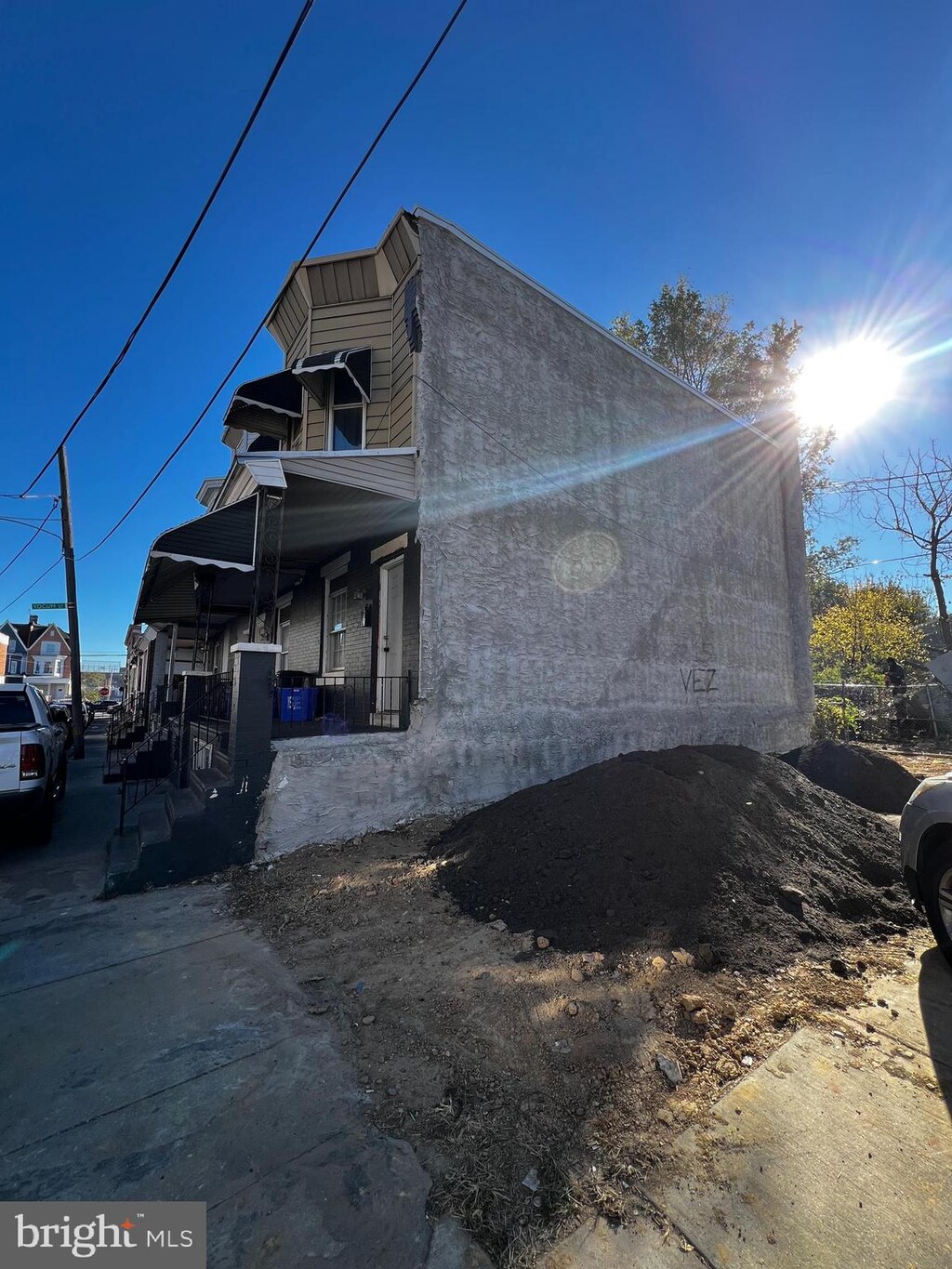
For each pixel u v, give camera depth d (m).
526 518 7.64
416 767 6.34
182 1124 2.34
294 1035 2.93
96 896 4.87
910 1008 3.12
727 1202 1.97
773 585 12.46
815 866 4.66
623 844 4.41
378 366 8.37
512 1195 2.00
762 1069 2.63
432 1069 2.64
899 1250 1.79
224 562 6.45
